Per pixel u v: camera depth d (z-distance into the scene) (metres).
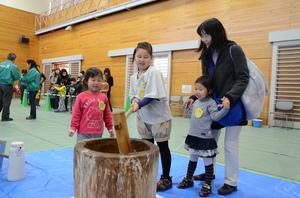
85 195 1.11
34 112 6.39
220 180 2.57
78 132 2.43
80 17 12.48
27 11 15.64
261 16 7.05
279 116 6.75
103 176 1.06
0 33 14.49
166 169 2.30
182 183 2.34
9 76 5.74
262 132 5.75
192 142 2.27
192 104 2.42
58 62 14.84
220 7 7.90
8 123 5.54
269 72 6.89
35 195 2.02
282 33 6.54
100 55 11.95
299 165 3.13
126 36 10.73
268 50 6.91
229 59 2.14
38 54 16.34
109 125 2.60
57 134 4.57
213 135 2.26
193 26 8.57
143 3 9.70
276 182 2.50
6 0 14.78
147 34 9.95
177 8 9.02
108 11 11.02
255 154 3.64
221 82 2.20
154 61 9.66
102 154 1.07
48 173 2.53
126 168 1.05
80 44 13.08
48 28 14.77
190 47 8.42
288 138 5.03
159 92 2.11
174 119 7.88
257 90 2.10
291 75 6.53
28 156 3.09
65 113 8.20
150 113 2.21
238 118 2.11
